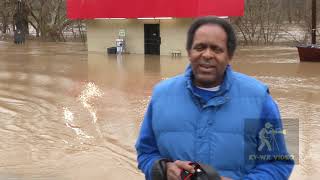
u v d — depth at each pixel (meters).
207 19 2.68
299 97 15.02
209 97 2.61
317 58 27.28
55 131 10.62
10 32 57.94
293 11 51.66
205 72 2.60
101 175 7.49
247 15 44.66
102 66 24.84
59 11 50.91
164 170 2.50
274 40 45.16
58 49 38.72
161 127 2.64
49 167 7.92
